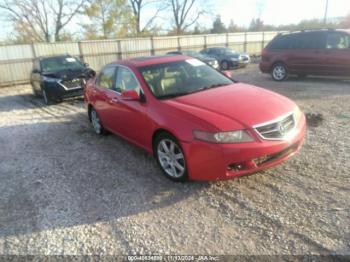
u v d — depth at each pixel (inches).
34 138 241.9
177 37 938.7
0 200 144.9
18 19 1269.7
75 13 1328.7
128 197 138.0
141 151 193.8
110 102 195.0
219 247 101.4
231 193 133.2
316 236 101.6
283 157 134.2
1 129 277.7
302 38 395.2
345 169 144.6
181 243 105.0
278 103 142.5
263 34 1177.4
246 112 130.8
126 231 113.9
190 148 129.8
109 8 1332.4
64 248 107.4
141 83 165.3
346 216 110.3
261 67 447.8
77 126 270.4
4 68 660.7
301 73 402.9
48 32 1342.3
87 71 402.3
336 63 362.0
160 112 146.1
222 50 750.5
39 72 405.1
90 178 160.4
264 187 135.2
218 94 154.1
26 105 407.5
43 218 126.9
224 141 122.0
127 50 847.1
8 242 113.4
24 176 169.9
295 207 118.5
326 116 233.9
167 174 150.5
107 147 207.0
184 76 175.9
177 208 126.1
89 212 128.4
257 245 100.5
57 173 170.1
